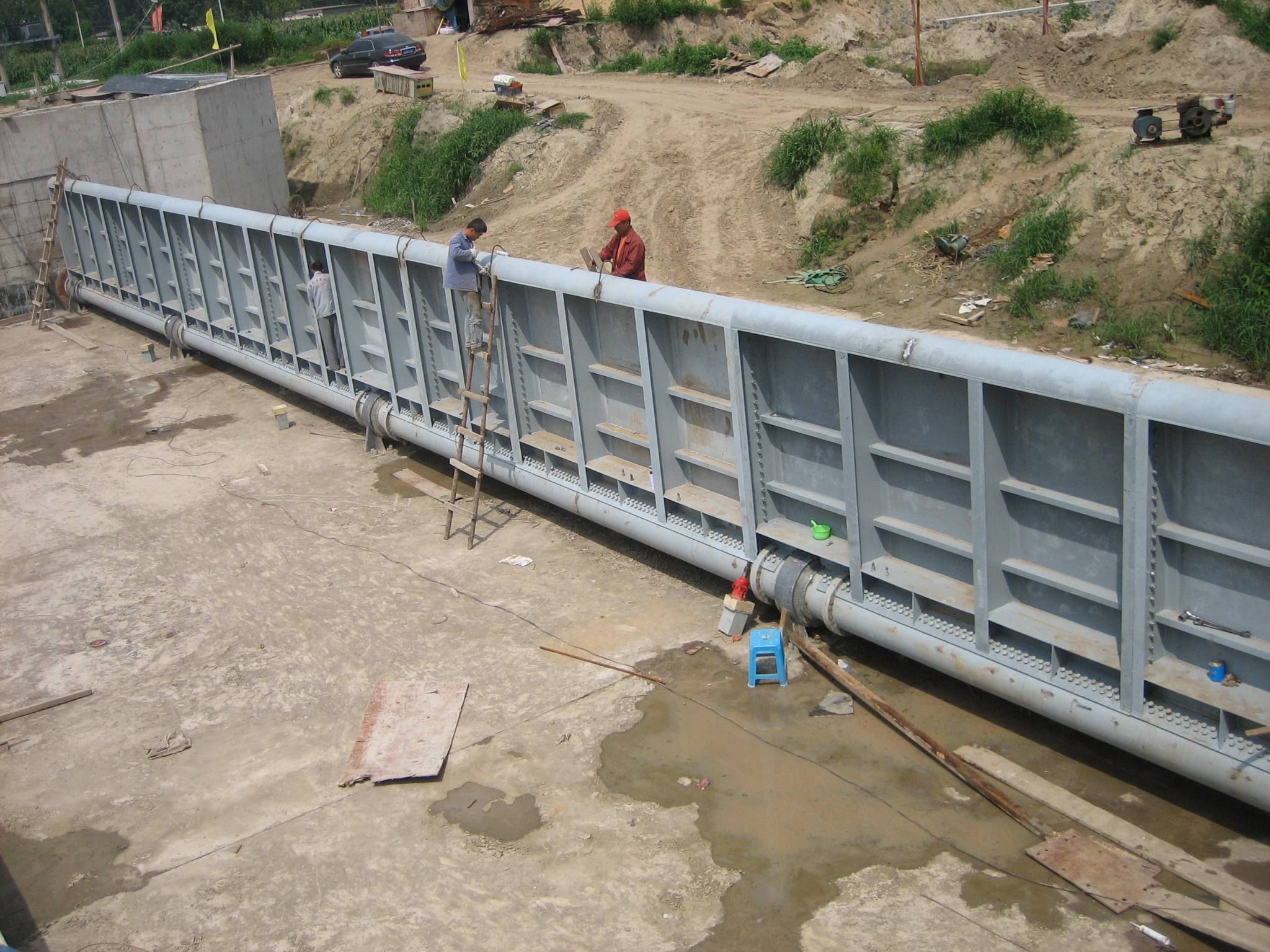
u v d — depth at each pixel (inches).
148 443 537.0
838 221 807.7
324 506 448.8
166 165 914.1
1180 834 234.5
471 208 1069.8
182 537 429.4
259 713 312.8
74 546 427.5
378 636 346.3
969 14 1785.2
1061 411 248.7
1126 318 622.5
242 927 236.2
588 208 955.3
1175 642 240.1
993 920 217.3
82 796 283.7
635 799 262.1
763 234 851.4
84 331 749.3
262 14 2792.8
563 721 294.0
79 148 834.2
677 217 901.8
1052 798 246.8
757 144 965.8
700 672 310.0
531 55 1563.7
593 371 374.0
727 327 307.6
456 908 235.1
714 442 343.3
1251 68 887.1
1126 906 215.8
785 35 1656.0
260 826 266.5
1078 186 700.7
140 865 257.6
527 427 416.2
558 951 221.3
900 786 258.2
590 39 1576.0
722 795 260.7
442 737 289.7
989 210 757.3
